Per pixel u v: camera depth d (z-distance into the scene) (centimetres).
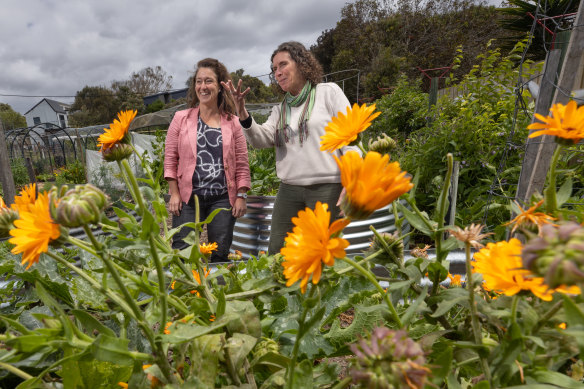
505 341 42
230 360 50
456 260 109
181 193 265
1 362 43
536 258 29
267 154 692
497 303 48
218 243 263
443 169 443
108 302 66
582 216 49
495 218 367
